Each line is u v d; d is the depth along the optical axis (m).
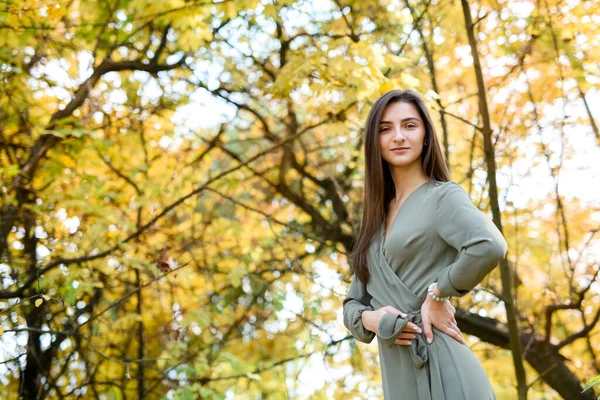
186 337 6.25
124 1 5.41
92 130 5.68
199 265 6.59
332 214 7.36
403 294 2.27
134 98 6.29
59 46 5.56
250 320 6.84
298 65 4.84
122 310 6.57
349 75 4.49
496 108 6.05
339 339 6.30
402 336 2.22
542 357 6.12
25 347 5.21
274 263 7.06
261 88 6.66
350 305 2.48
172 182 6.34
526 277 6.34
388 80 4.47
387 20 6.25
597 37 5.33
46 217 5.54
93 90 5.80
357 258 2.44
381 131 2.42
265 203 7.46
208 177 6.86
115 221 5.74
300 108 6.85
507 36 5.45
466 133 6.20
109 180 6.31
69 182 5.98
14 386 6.01
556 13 5.31
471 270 2.08
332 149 6.70
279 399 6.06
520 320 6.22
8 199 5.31
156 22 5.90
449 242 2.18
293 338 7.05
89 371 6.24
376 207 2.42
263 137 7.03
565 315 6.65
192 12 5.21
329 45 4.72
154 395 6.77
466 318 6.29
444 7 5.71
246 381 6.08
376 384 6.77
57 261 5.35
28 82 5.66
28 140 5.96
